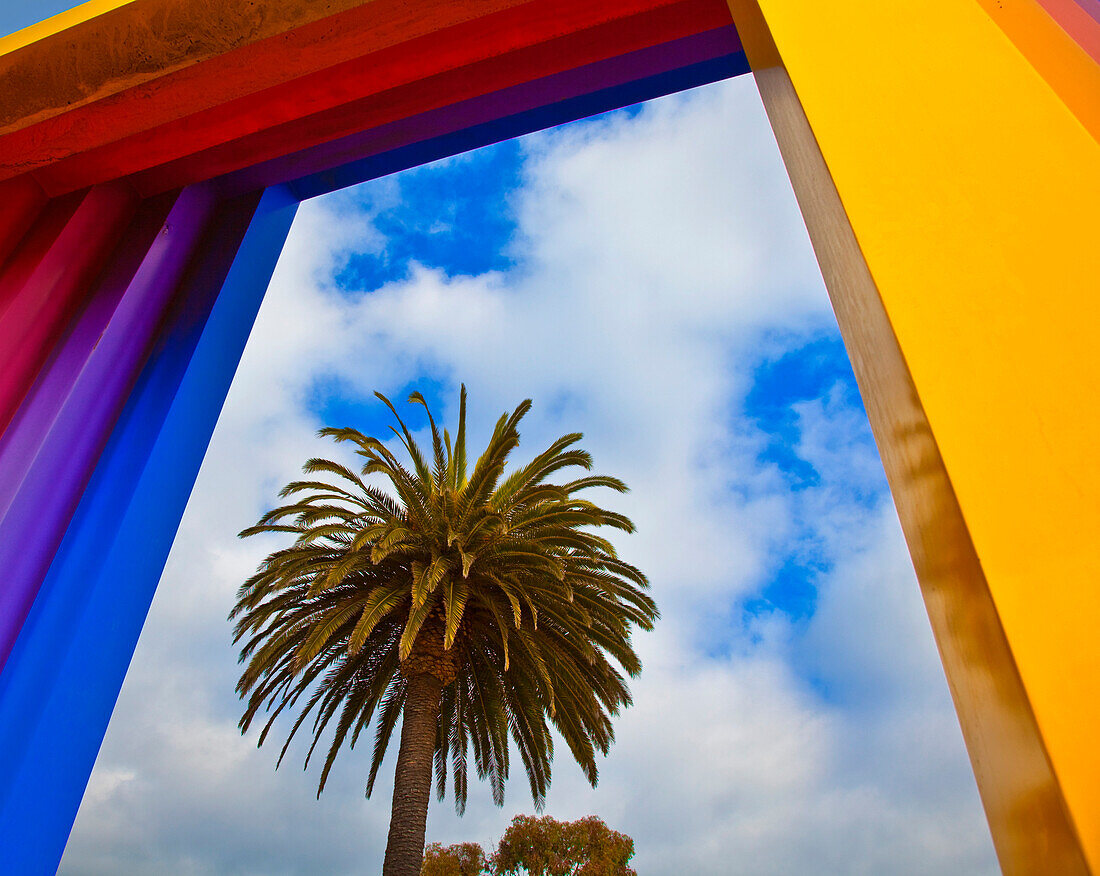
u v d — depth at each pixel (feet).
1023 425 0.91
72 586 4.58
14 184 5.40
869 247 1.19
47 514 4.62
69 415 4.75
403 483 39.60
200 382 5.50
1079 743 0.64
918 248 1.16
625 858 96.53
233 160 6.16
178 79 4.17
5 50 4.10
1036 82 1.34
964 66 1.44
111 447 5.08
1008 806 0.75
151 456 4.94
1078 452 0.86
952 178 1.24
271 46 4.06
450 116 6.38
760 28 2.01
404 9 3.91
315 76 5.06
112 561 4.65
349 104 6.06
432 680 39.70
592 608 39.47
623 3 4.84
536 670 39.60
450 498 40.65
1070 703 0.67
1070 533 0.80
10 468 4.43
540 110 7.00
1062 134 1.24
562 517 41.70
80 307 5.37
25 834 4.20
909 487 1.05
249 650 39.96
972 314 1.04
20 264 5.19
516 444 39.37
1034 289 1.05
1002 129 1.29
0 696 4.17
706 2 5.51
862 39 1.61
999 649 0.76
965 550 0.85
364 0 3.73
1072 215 1.12
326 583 34.96
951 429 0.93
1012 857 0.74
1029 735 0.69
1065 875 0.60
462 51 4.98
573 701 39.88
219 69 4.15
